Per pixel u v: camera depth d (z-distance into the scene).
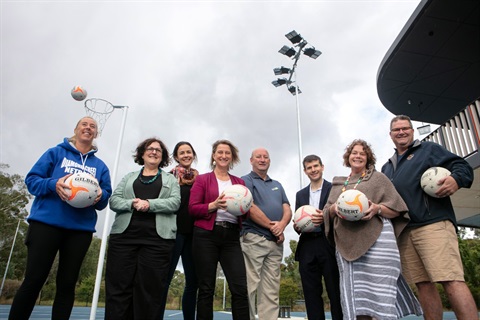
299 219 3.93
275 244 3.93
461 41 9.59
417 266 3.44
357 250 2.99
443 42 9.67
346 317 2.90
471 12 8.66
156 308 2.97
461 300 2.92
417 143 3.66
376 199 3.14
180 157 4.43
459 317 2.93
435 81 11.27
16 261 42.69
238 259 3.35
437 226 3.20
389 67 10.76
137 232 3.11
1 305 28.14
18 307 2.72
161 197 3.37
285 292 29.08
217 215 3.44
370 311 2.79
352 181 3.46
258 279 3.76
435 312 3.35
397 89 11.72
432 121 13.45
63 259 3.03
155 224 3.18
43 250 2.87
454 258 3.08
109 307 2.90
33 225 2.94
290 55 12.91
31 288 2.77
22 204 43.47
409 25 9.23
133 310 3.04
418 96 12.02
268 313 3.72
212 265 3.26
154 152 3.63
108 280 3.01
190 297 3.94
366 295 2.87
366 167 3.55
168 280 3.82
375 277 2.86
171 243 3.22
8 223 41.28
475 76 10.95
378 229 3.00
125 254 3.06
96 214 3.32
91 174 3.39
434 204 3.28
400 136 3.72
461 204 9.91
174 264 3.88
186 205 4.05
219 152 3.90
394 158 3.85
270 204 4.14
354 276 2.99
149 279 2.99
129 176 3.58
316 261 3.94
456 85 11.41
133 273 3.06
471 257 23.48
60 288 2.97
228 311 31.69
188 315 3.91
